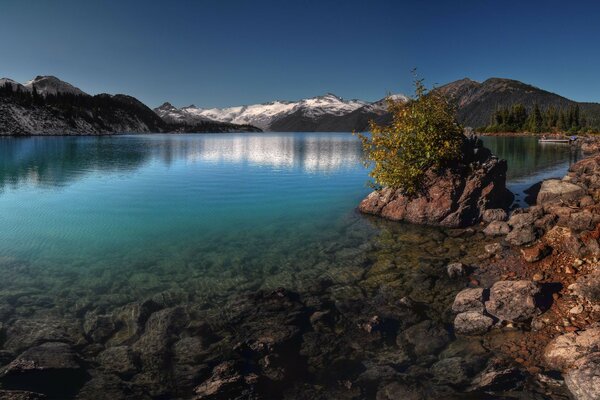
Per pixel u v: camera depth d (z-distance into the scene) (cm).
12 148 10038
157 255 1775
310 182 3972
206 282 1470
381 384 882
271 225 2288
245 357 989
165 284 1452
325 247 1873
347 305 1267
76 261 1694
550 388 831
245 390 859
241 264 1659
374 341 1055
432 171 2358
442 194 2234
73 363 952
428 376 903
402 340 1059
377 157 2494
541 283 1301
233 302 1295
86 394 853
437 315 1187
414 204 2322
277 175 4588
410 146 2397
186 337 1082
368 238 2009
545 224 1761
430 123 2348
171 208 2752
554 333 1029
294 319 1173
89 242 1964
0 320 1173
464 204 2200
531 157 5906
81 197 3170
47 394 846
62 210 2688
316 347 1029
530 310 1115
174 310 1230
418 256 1706
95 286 1434
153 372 934
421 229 2161
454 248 1788
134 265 1648
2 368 938
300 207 2778
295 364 959
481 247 1766
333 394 852
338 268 1599
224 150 10269
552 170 4275
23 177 4434
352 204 2877
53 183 3959
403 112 2425
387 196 2491
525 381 858
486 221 2191
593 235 1468
